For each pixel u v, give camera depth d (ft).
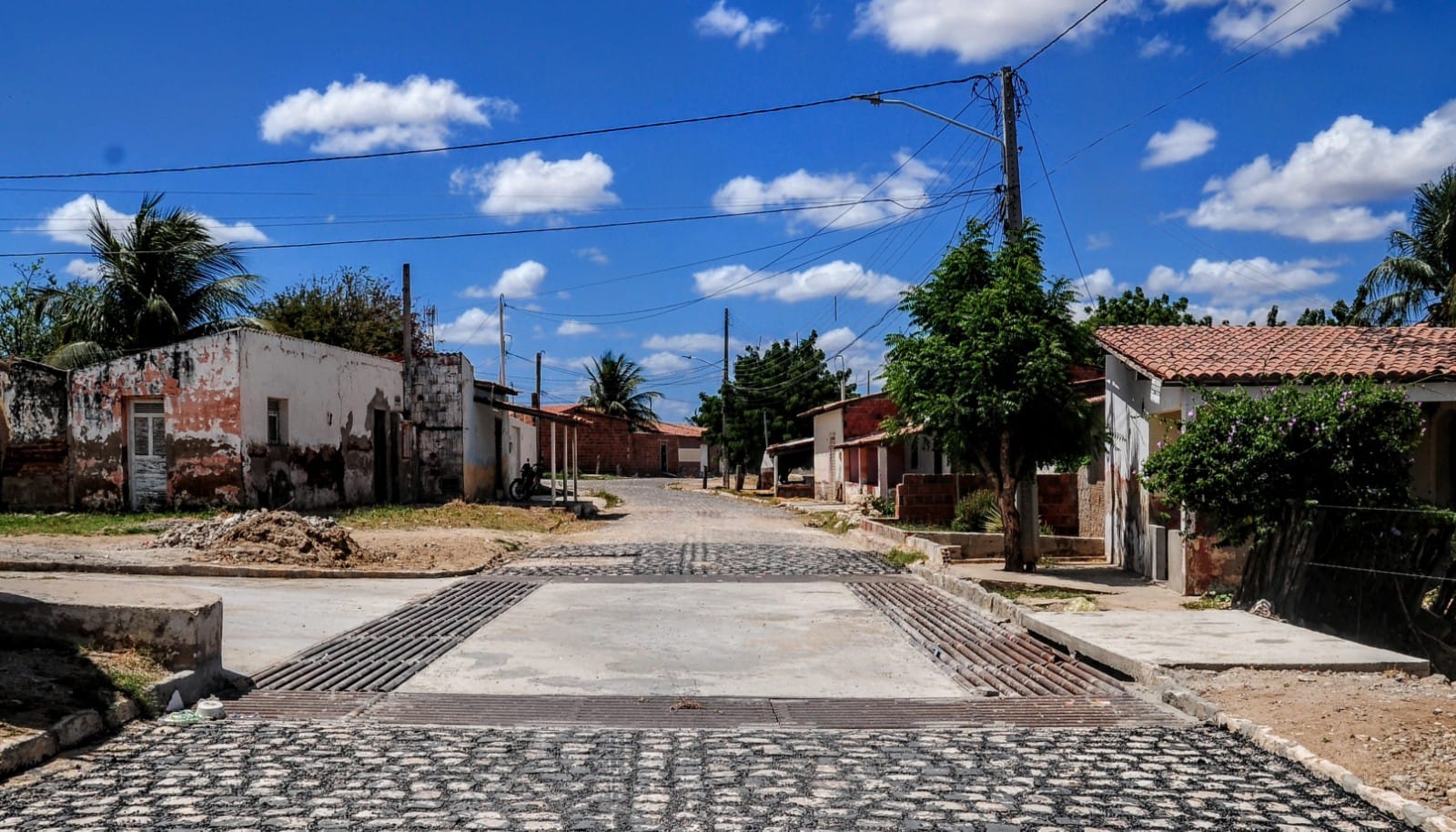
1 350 112.98
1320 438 38.09
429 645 34.40
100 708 22.47
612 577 54.24
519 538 75.92
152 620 26.05
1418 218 89.61
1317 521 37.93
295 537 54.85
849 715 25.46
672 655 33.30
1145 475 45.34
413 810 17.31
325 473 87.71
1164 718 24.89
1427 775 19.34
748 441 181.06
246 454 75.51
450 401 106.83
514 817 17.01
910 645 35.55
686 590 49.44
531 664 31.81
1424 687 26.73
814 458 156.56
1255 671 28.48
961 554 64.13
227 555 52.11
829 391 185.06
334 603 43.16
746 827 16.71
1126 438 57.98
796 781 19.35
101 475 76.74
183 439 75.66
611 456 252.01
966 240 56.54
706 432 195.11
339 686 28.09
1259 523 38.93
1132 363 52.85
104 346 99.35
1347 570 38.60
